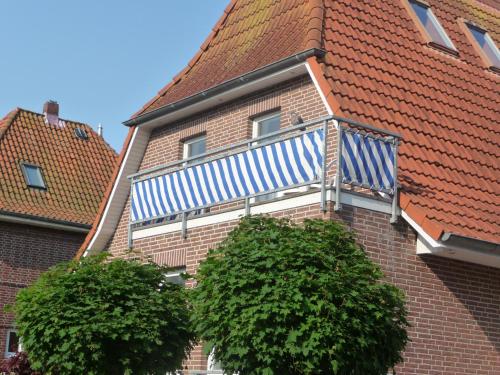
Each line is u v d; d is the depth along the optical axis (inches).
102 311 420.5
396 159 497.0
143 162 709.3
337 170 468.4
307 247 368.8
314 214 477.7
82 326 410.3
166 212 577.6
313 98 555.5
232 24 705.6
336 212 472.1
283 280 359.9
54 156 1071.6
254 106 601.9
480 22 758.5
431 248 498.9
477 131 605.6
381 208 493.7
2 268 947.3
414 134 558.3
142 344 422.9
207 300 381.7
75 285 429.1
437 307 513.0
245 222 396.5
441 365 508.7
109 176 1095.0
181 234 585.6
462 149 577.6
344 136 473.1
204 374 559.2
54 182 1029.2
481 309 536.7
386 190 490.3
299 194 489.7
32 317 424.8
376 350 374.0
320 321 353.4
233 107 622.5
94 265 440.8
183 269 595.8
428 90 607.8
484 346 533.6
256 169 504.7
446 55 664.4
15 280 952.9
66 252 996.6
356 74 566.6
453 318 520.4
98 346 412.8
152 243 612.7
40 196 996.6
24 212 952.3
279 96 583.2
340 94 538.9
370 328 366.6
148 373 433.7
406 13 673.0
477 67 681.0
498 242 501.0
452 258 524.7
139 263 460.1
